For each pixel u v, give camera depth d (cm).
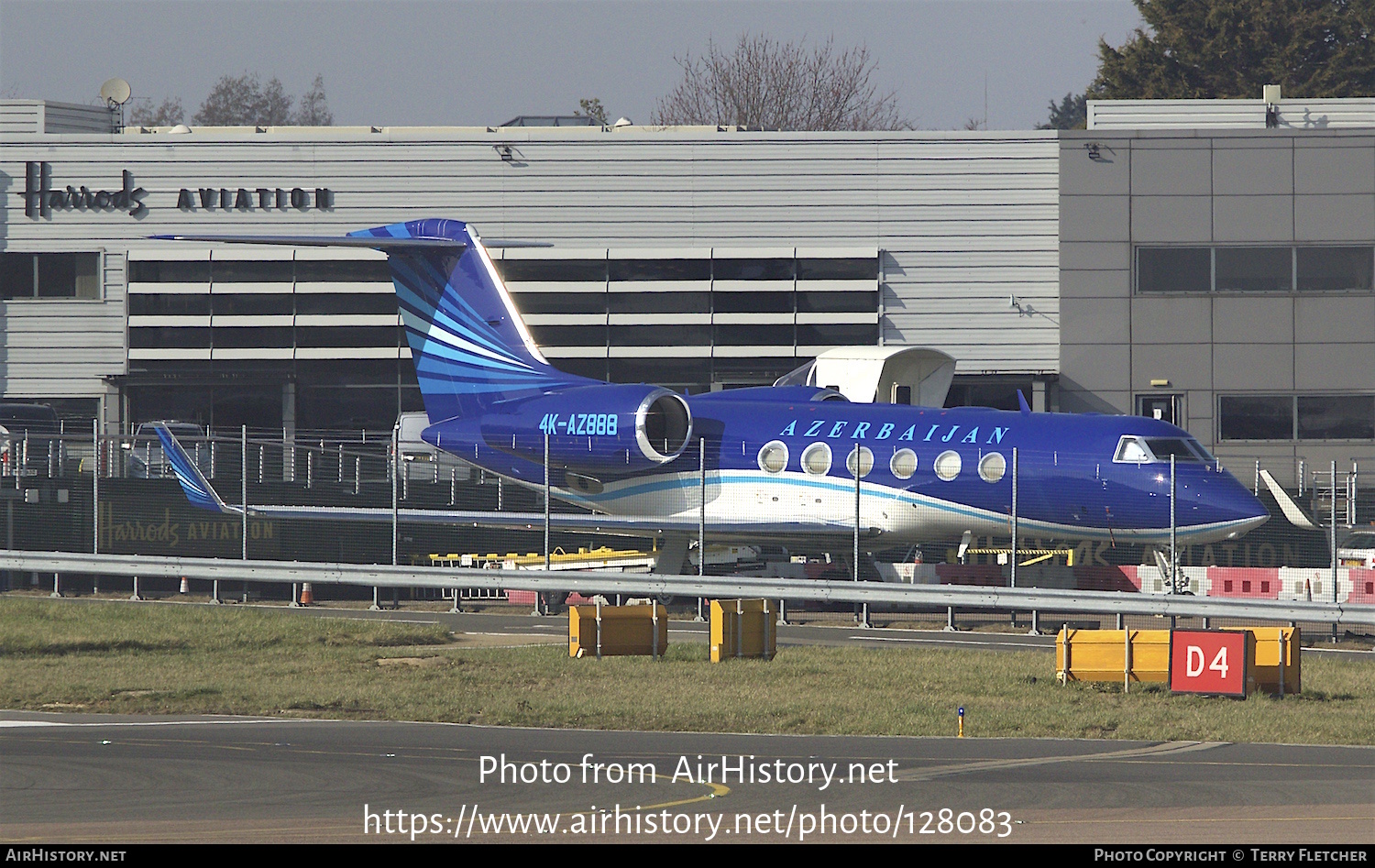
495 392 14288
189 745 6216
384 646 9800
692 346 19062
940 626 11450
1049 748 6288
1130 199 18550
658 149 19075
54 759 5875
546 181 19162
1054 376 18512
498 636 10581
